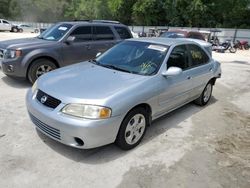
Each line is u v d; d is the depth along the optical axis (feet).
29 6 240.53
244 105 21.02
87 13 188.85
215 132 15.42
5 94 19.29
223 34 107.24
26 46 21.15
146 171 11.16
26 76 21.42
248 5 137.18
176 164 11.82
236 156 12.87
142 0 141.18
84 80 12.62
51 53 21.91
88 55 24.67
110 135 11.28
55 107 11.20
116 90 11.70
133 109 12.16
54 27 25.34
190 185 10.49
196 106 19.65
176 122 16.38
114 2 157.69
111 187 10.07
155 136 14.24
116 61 15.31
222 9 131.64
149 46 15.61
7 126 14.16
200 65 17.89
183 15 131.23
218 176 11.18
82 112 10.71
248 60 53.16
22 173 10.46
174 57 15.31
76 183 10.14
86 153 12.07
